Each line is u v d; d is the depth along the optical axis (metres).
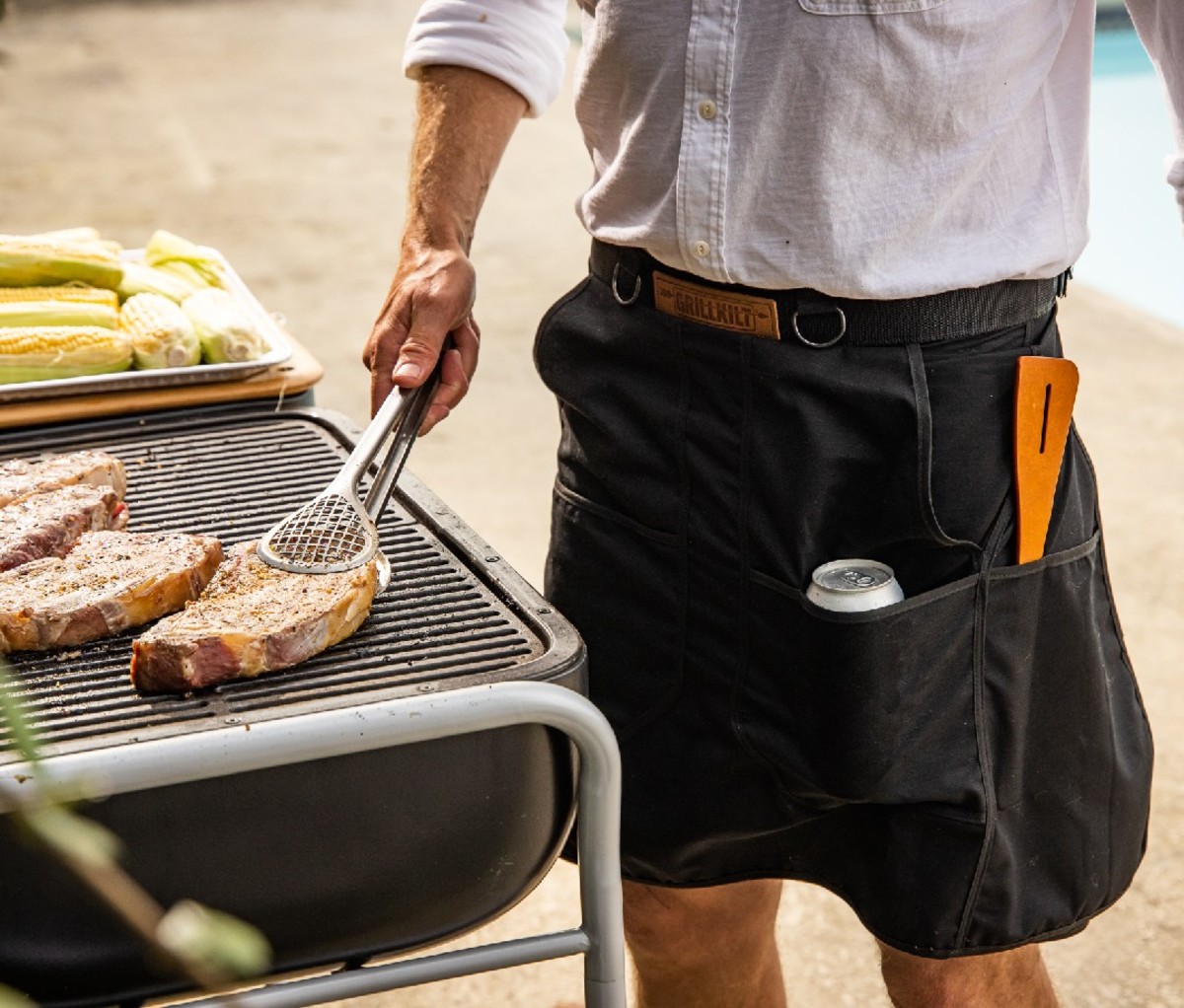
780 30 1.08
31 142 6.43
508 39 1.37
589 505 1.32
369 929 0.95
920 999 1.31
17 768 0.81
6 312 1.59
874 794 1.19
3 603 0.99
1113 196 6.19
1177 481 3.30
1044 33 1.09
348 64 8.42
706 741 1.31
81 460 1.24
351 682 0.95
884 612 1.14
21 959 0.87
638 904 1.43
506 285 4.54
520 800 0.95
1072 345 4.13
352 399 3.68
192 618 0.96
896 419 1.15
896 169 1.10
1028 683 1.21
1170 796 2.23
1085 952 1.93
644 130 1.18
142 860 0.86
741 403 1.19
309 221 5.24
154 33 9.52
